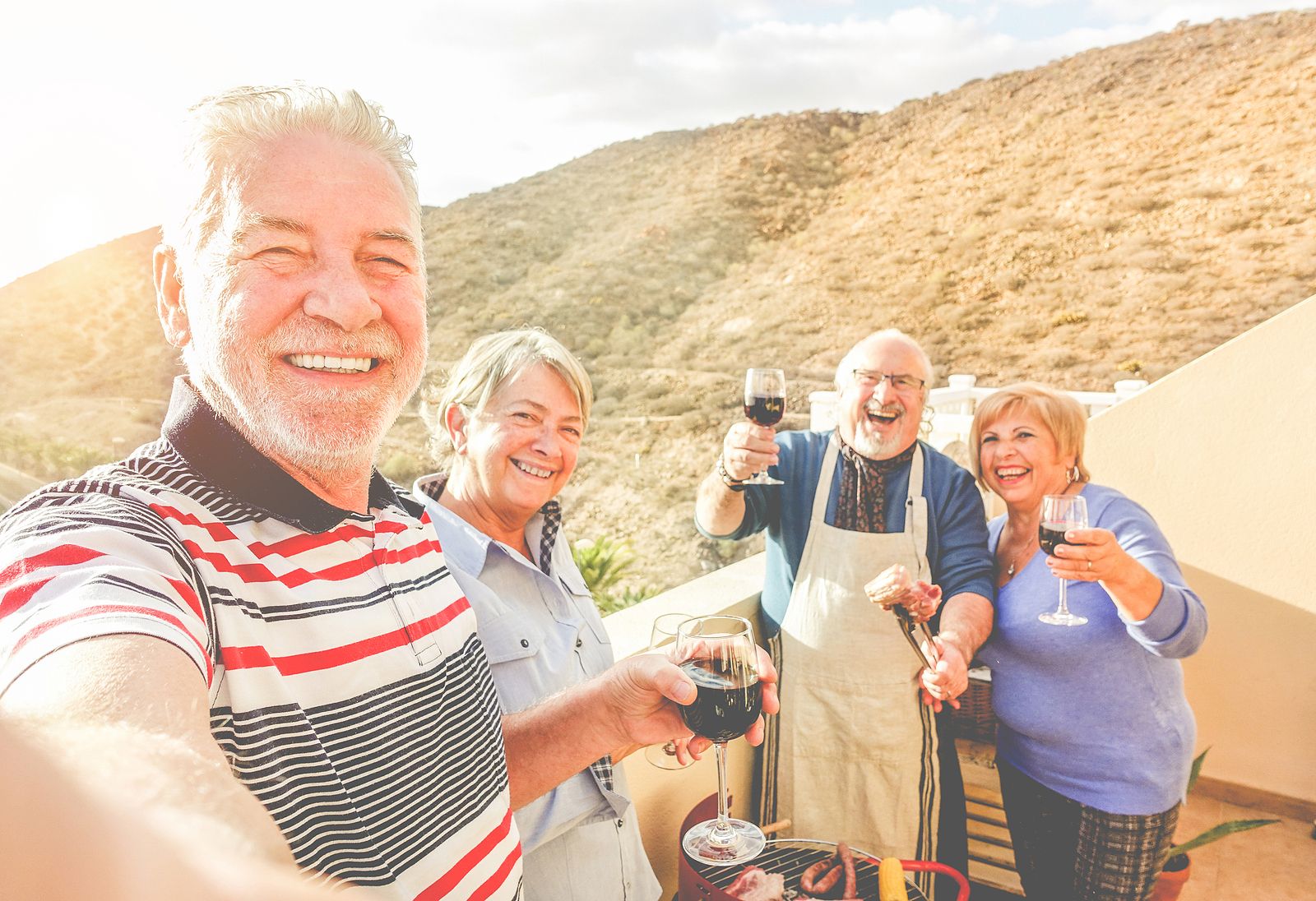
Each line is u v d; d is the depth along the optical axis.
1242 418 3.27
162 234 0.71
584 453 24.47
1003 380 24.09
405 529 0.83
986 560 2.15
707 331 30.09
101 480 0.63
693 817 1.68
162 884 0.25
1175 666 1.92
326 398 0.69
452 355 30.42
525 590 1.42
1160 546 1.91
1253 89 27.14
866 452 2.19
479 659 0.90
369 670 0.70
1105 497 2.07
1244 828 2.45
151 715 0.41
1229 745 3.37
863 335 27.30
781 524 2.32
